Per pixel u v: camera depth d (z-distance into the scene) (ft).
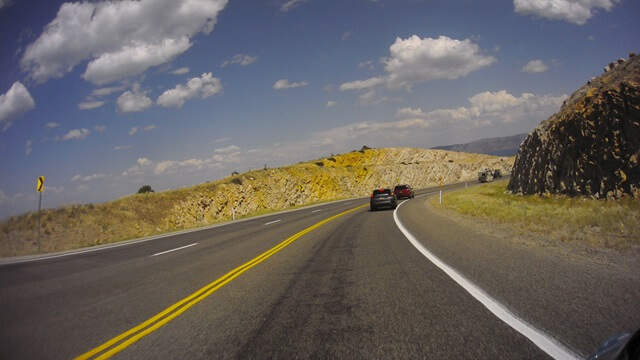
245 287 26.35
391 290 22.80
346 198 216.13
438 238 43.19
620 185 69.92
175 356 15.19
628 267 23.66
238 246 48.49
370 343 15.08
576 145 83.92
